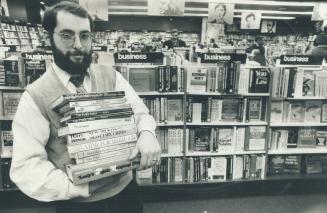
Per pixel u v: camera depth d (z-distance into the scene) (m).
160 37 11.66
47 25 0.98
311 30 8.01
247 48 7.43
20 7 8.58
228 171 3.66
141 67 3.36
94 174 0.92
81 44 0.98
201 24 11.58
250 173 3.70
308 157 3.82
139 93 3.36
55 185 0.91
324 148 3.83
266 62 5.75
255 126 3.63
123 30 11.36
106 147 0.95
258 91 3.52
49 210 3.26
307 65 3.86
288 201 3.56
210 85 3.45
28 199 3.33
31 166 0.93
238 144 3.66
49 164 0.97
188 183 3.55
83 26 0.98
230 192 3.71
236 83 3.41
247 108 3.61
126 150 0.99
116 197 1.11
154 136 1.07
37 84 1.03
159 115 3.43
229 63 3.38
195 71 3.42
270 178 3.68
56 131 1.01
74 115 0.91
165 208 3.37
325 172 3.87
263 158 3.68
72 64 1.00
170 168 3.54
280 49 7.67
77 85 1.08
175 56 4.76
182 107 3.52
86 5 6.48
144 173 3.47
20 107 0.98
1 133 3.17
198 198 3.62
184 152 3.53
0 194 3.27
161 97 3.43
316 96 3.62
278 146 3.75
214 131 3.58
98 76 1.15
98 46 6.46
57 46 0.98
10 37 7.31
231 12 8.61
